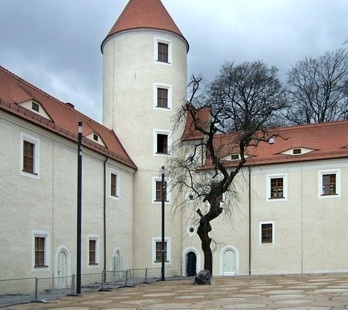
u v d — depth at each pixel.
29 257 26.22
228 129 43.19
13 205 25.17
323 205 38.34
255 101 49.22
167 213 42.09
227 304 16.11
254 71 51.16
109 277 35.62
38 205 27.44
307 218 38.72
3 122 24.78
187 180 40.25
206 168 36.41
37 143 27.75
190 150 41.50
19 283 24.97
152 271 40.88
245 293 20.00
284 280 27.91
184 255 42.34
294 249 38.81
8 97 26.72
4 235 24.30
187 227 42.41
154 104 43.09
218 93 51.69
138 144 42.38
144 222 41.38
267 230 40.00
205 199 29.41
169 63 44.22
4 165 24.67
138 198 41.69
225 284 26.33
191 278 36.84
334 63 53.12
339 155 38.09
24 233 25.95
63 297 21.41
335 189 38.25
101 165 35.88
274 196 40.22
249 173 40.94
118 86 43.81
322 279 27.39
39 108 29.45
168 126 43.22
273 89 50.84
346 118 52.41
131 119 42.84
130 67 43.53
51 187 28.88
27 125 26.67
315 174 38.94
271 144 41.91
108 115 44.47
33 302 19.39
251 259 40.03
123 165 39.44
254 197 40.66
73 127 33.75
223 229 41.28
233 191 33.91
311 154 39.22
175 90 44.12
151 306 16.39
